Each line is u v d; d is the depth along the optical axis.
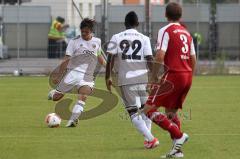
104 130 35.91
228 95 54.69
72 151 29.83
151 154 29.11
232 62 79.44
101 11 72.19
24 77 70.62
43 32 82.81
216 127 37.12
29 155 28.88
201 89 59.44
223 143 31.94
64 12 84.94
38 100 50.34
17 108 45.69
